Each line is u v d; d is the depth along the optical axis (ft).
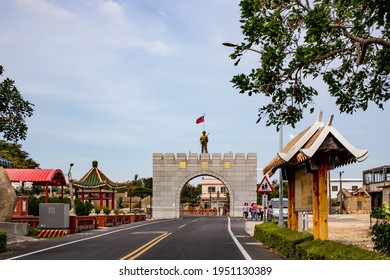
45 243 72.33
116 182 190.29
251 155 208.44
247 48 51.13
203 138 223.51
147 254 53.36
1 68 59.93
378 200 184.34
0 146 222.89
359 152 42.47
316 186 45.68
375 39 47.62
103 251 57.62
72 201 129.39
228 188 207.92
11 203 85.87
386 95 60.70
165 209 207.51
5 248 59.41
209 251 56.59
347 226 100.17
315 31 48.49
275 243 55.62
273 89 55.01
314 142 42.93
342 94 61.26
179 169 209.36
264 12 51.72
